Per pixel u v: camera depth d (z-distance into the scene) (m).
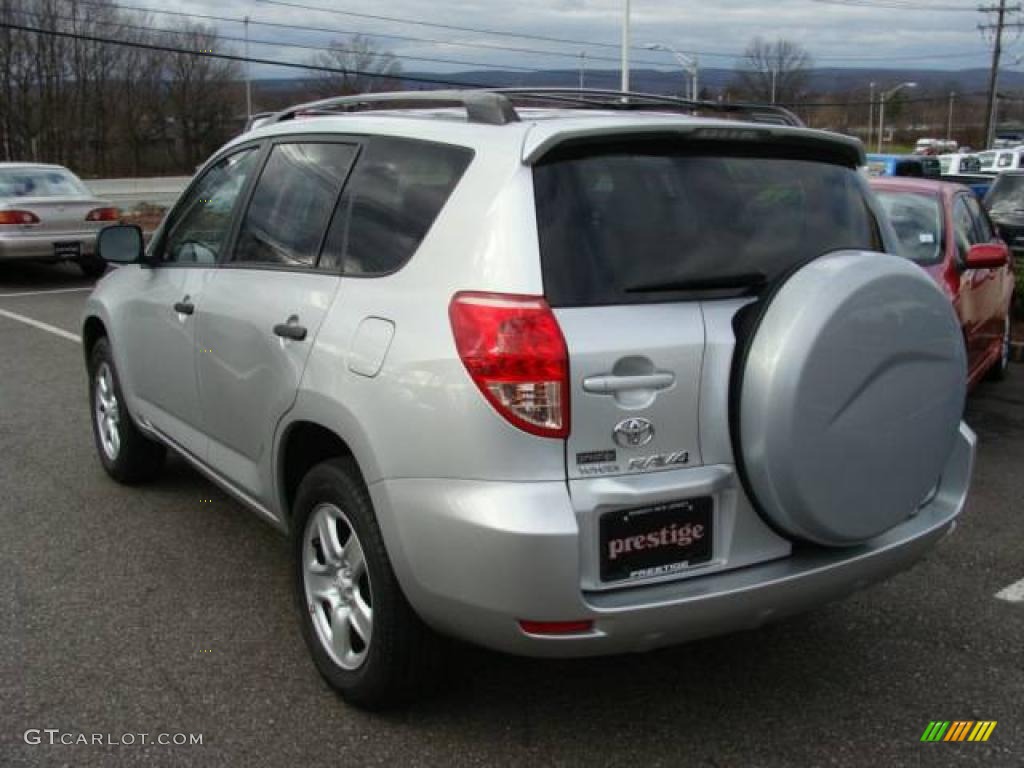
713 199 3.12
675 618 2.82
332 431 3.23
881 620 4.11
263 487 3.83
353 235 3.43
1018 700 3.50
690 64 34.38
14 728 3.24
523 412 2.73
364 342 3.12
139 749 3.14
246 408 3.86
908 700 3.49
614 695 3.51
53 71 60.91
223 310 4.00
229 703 3.41
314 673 3.61
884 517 3.10
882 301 2.92
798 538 3.02
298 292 3.55
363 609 3.28
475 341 2.78
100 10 62.50
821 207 3.39
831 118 81.88
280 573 4.46
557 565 2.69
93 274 15.27
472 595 2.80
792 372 2.79
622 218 2.95
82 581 4.36
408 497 2.91
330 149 3.75
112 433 5.58
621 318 2.82
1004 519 5.30
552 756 3.15
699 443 2.91
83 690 3.47
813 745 3.23
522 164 2.90
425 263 3.04
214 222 4.41
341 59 66.31
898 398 3.02
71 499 5.37
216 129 69.94
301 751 3.15
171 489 5.54
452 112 3.63
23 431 6.69
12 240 13.75
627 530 2.82
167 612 4.07
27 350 9.58
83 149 63.81
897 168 20.81
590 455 2.78
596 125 2.97
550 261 2.81
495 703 3.44
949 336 3.15
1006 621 4.10
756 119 4.05
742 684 3.59
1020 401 8.04
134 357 5.02
